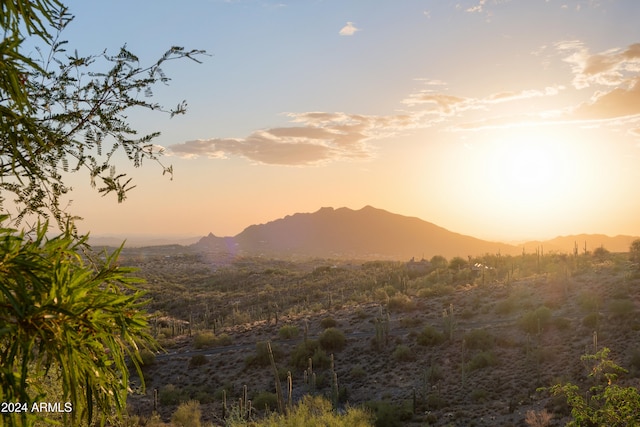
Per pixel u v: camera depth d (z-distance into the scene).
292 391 61.41
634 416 10.66
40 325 2.66
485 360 60.47
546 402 46.91
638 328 58.16
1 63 2.96
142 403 57.47
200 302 133.50
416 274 124.56
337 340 72.69
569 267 92.50
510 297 79.44
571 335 61.97
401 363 65.56
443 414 49.59
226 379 66.88
